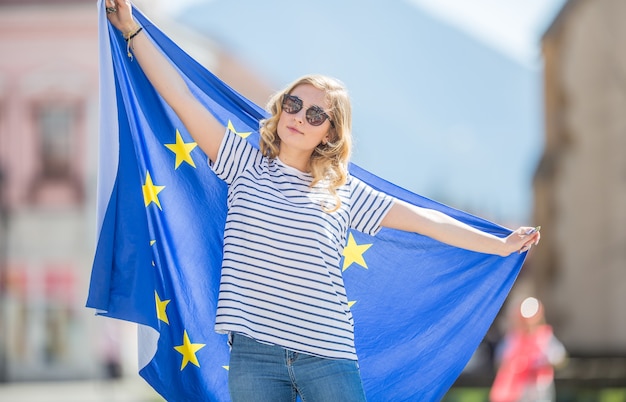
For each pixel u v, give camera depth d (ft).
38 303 127.95
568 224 124.26
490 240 18.99
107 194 18.56
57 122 131.85
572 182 124.57
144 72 19.24
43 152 131.34
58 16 130.93
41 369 124.57
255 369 16.78
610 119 123.03
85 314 127.34
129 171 18.71
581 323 121.90
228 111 20.24
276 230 17.10
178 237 19.61
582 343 120.88
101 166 18.71
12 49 131.44
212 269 19.61
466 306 20.66
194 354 19.57
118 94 19.08
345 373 16.79
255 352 16.76
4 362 124.47
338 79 18.42
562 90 125.29
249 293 16.79
